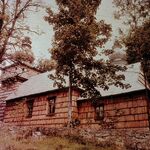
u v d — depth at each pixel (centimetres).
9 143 1288
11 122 2897
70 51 1783
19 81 3425
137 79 2108
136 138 1342
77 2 1869
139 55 1966
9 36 1900
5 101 3250
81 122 2233
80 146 1370
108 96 2097
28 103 2827
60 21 1920
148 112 1766
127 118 1919
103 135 1480
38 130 1717
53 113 2445
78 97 2380
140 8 1869
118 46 1891
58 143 1394
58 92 2506
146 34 1847
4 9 1930
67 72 1911
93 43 1825
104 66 1828
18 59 1945
